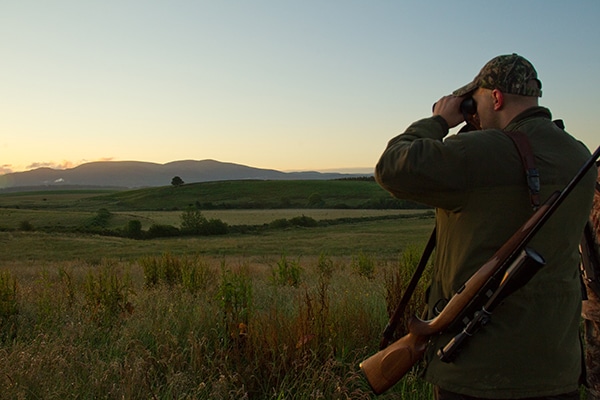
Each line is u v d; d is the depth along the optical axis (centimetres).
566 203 196
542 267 178
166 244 5500
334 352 452
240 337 453
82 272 1714
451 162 194
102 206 15312
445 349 196
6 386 351
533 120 204
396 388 395
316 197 13750
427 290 224
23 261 3578
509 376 186
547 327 189
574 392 197
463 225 199
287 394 385
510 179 193
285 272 1149
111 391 359
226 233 7481
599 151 172
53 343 445
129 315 623
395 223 8438
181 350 459
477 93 216
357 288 742
